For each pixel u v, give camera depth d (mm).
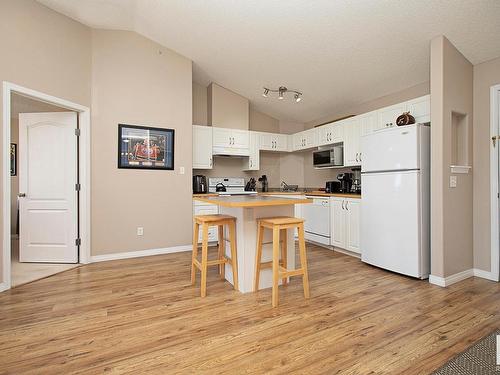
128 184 3734
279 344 1693
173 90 4066
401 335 1790
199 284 2730
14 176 5375
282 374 1425
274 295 2217
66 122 3434
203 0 2969
